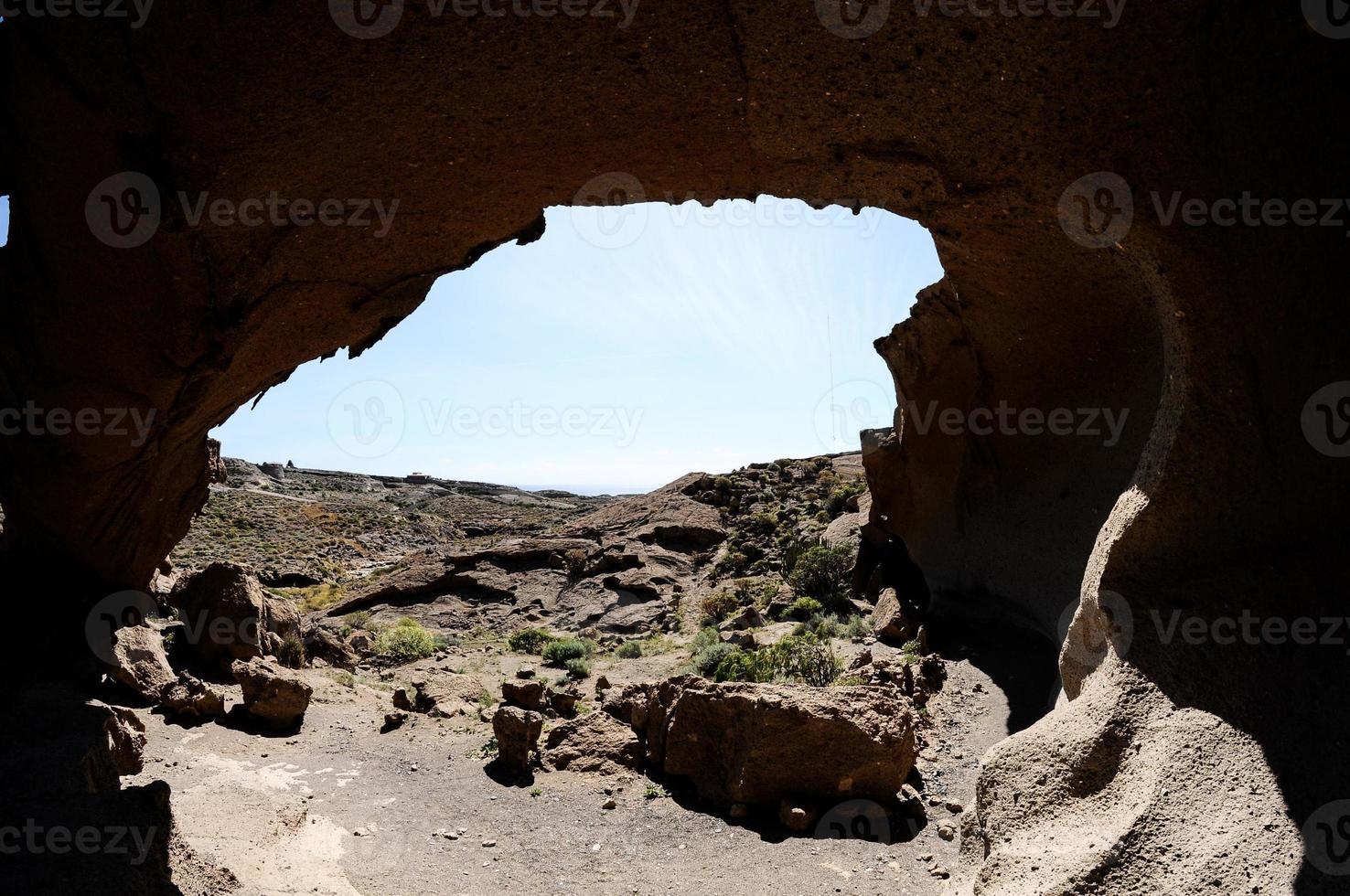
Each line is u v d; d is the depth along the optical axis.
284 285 8.89
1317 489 5.63
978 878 5.62
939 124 7.13
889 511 19.03
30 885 4.97
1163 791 5.04
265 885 6.68
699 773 9.80
